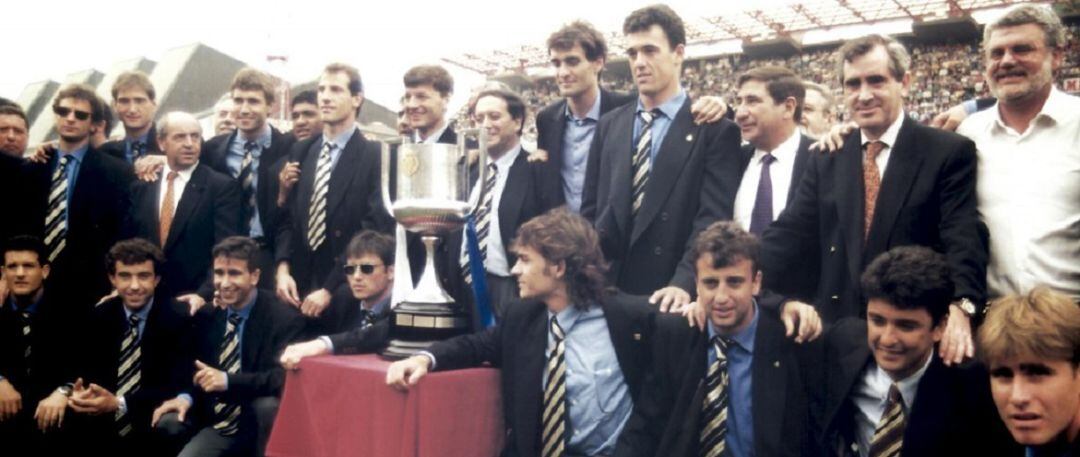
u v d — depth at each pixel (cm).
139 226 428
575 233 278
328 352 293
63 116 432
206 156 465
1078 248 250
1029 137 255
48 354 403
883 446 231
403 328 281
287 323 366
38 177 441
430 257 294
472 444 271
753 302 262
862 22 2298
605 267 286
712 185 304
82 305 425
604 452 274
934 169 254
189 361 375
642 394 269
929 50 1909
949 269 230
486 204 359
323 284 388
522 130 368
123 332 390
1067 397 185
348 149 395
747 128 317
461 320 289
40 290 428
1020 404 188
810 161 285
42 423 382
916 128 261
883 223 258
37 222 440
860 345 247
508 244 350
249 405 362
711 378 256
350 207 386
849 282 265
